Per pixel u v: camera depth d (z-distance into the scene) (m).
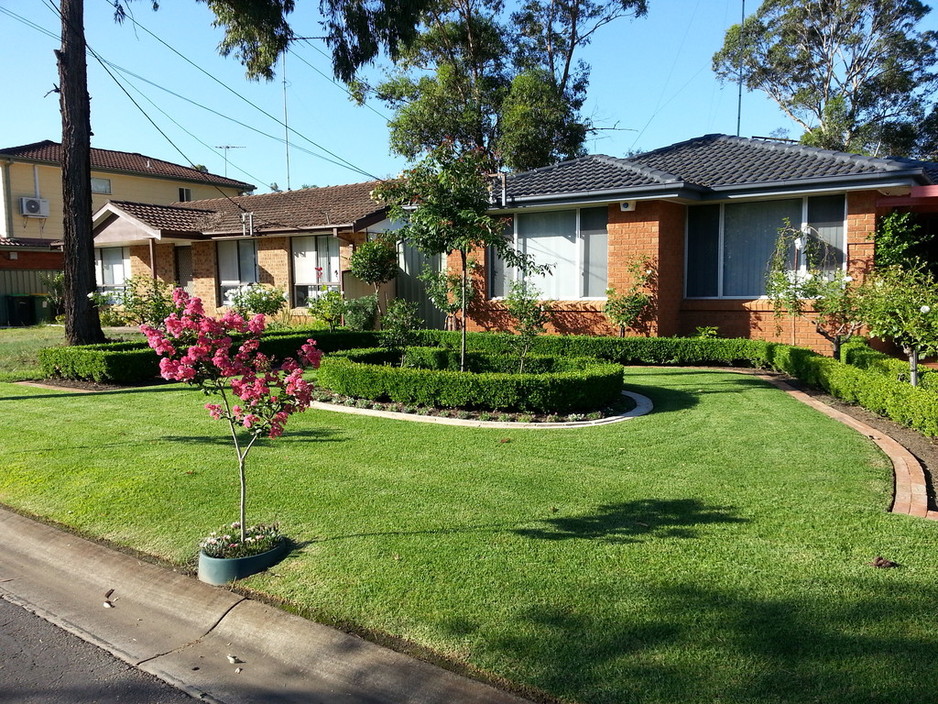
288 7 13.57
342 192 21.00
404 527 4.67
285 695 3.19
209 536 4.41
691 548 4.14
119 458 6.52
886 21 29.56
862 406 7.94
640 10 28.83
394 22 14.16
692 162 14.09
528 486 5.41
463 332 9.27
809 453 6.04
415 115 27.28
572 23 29.53
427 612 3.56
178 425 7.87
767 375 10.70
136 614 4.01
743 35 31.75
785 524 4.46
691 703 2.75
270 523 4.82
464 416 8.02
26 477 6.05
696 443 6.54
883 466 5.60
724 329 12.88
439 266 16.67
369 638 3.44
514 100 26.25
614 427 7.33
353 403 8.92
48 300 24.06
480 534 4.49
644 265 12.44
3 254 25.97
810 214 12.04
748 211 12.68
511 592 3.70
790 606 3.42
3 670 3.47
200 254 20.72
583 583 3.76
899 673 2.85
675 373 11.11
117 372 10.84
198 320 4.26
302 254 18.88
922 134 30.44
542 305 13.03
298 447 6.74
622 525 4.56
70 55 12.47
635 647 3.14
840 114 29.22
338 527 4.72
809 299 11.22
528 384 7.97
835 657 2.98
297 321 18.61
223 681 3.34
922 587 3.56
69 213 12.70
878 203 12.09
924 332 7.20
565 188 12.95
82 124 12.68
